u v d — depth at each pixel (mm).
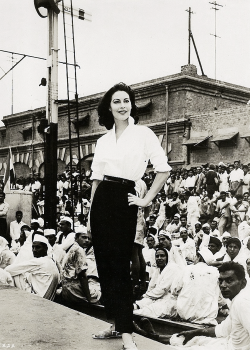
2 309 3523
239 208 15258
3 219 15047
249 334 4242
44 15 12297
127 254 2820
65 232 9992
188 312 6492
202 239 13000
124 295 2754
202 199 16844
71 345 2752
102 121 3074
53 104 11961
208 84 24453
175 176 20094
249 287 4469
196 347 4734
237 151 21234
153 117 25359
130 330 2709
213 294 6586
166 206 17812
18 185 27391
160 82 24719
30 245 9227
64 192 23141
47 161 11664
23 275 7188
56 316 3342
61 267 8562
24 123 35031
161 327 6629
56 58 12148
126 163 2840
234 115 21438
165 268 7168
